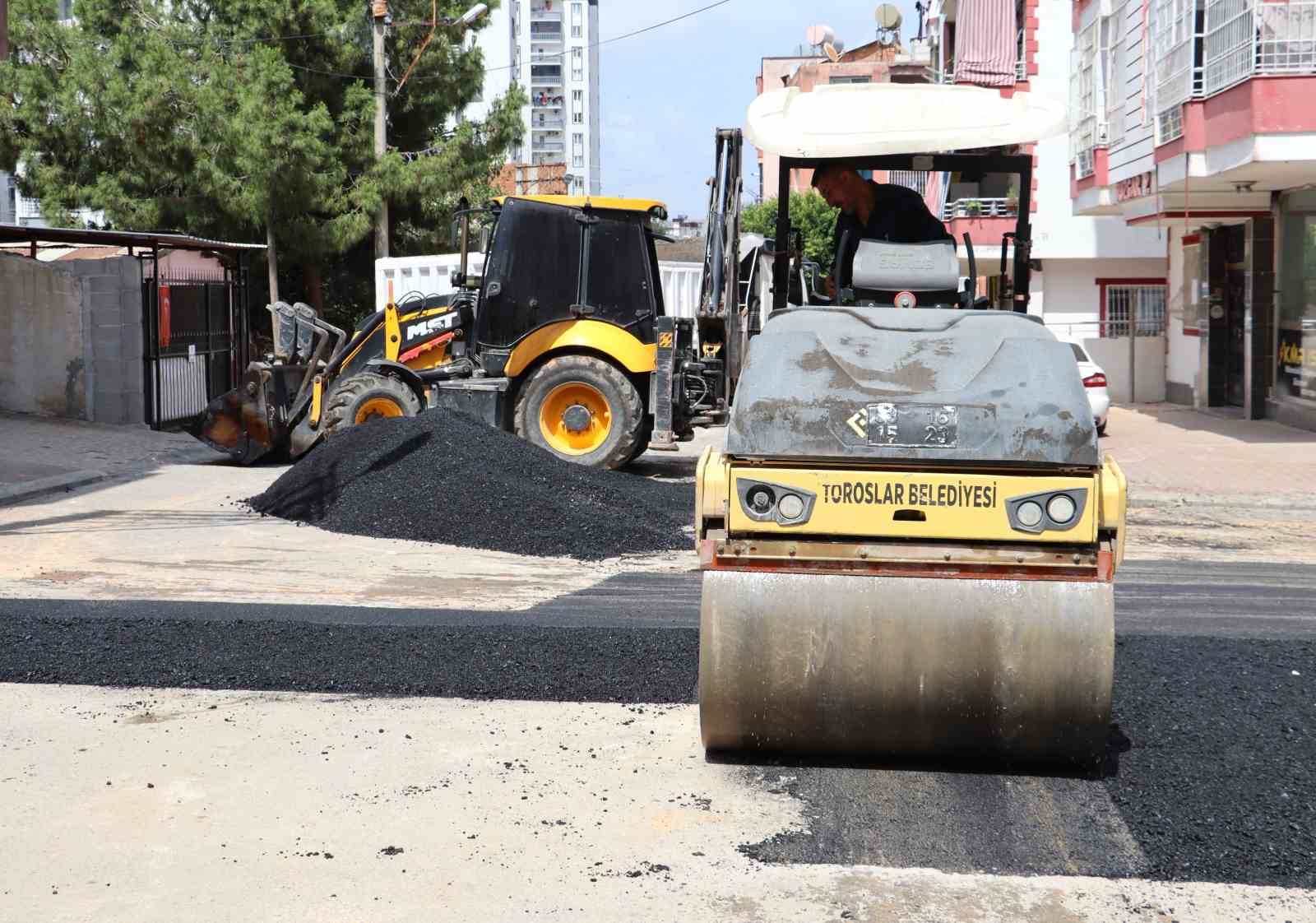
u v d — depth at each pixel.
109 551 10.45
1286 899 4.14
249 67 27.72
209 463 16.73
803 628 5.09
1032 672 4.97
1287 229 20.81
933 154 7.07
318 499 12.12
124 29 29.97
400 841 4.61
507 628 7.52
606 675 6.65
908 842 4.61
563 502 11.49
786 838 4.63
